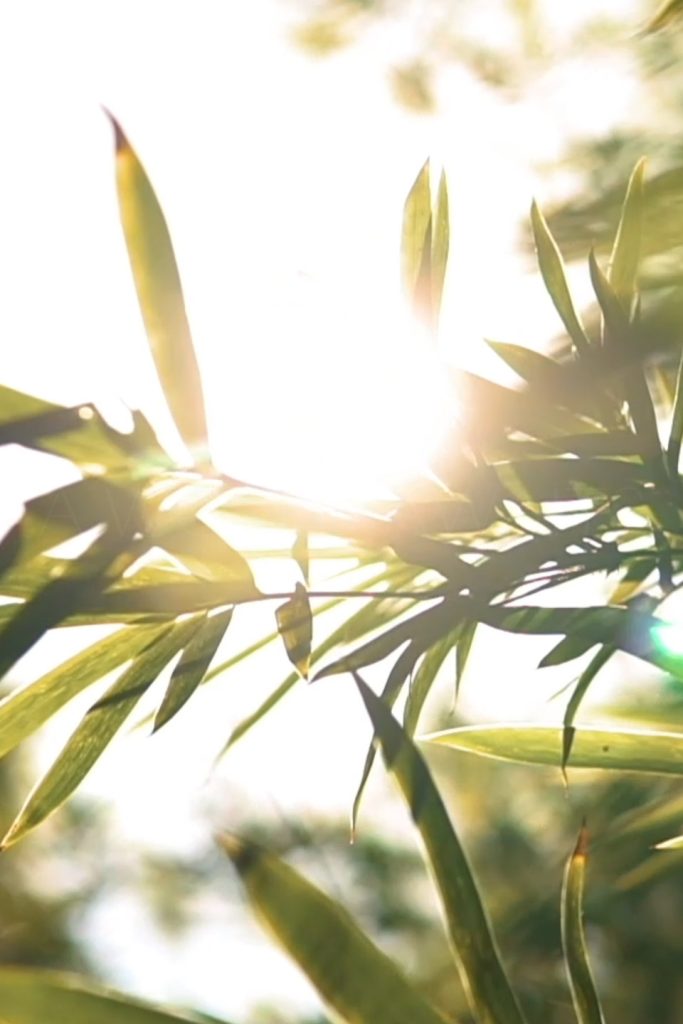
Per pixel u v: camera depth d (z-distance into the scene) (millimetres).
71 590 705
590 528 810
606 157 1271
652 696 1124
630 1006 1627
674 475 819
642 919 1571
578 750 874
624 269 866
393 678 794
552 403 833
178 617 794
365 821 2301
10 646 691
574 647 834
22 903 2521
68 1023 738
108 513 718
